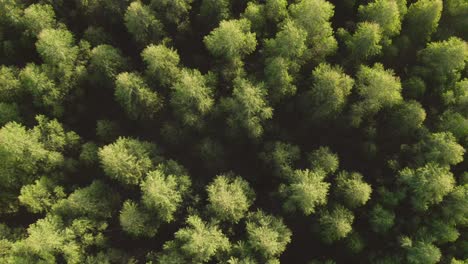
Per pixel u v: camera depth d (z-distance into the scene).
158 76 36.31
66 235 32.72
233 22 35.75
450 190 35.28
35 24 38.88
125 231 35.50
